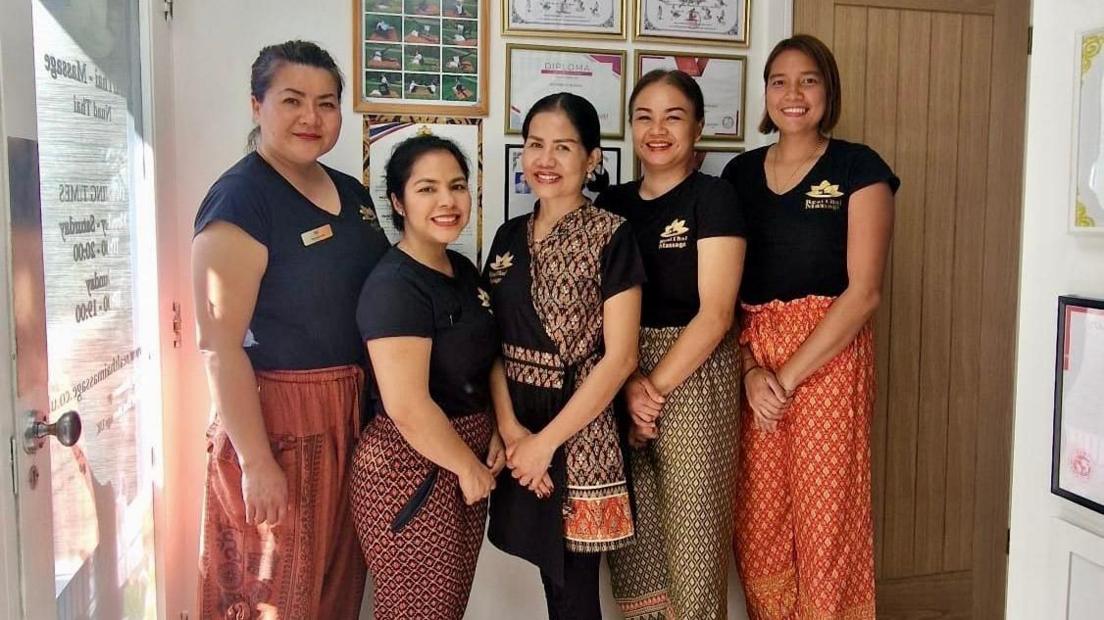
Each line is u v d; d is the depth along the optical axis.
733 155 2.38
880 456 2.62
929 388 2.64
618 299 1.69
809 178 2.00
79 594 1.47
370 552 1.66
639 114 1.90
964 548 2.72
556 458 1.72
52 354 1.36
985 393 2.68
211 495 1.70
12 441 1.17
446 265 1.72
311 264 1.69
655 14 2.29
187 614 2.14
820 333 1.92
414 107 2.17
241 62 2.08
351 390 1.75
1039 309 1.37
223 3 2.06
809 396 1.99
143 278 1.87
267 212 1.65
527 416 1.75
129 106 1.78
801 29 2.39
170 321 2.01
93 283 1.55
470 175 2.22
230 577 1.71
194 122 2.07
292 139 1.68
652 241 1.89
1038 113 1.35
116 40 1.70
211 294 1.58
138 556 1.80
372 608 2.19
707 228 1.83
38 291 1.25
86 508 1.50
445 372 1.66
